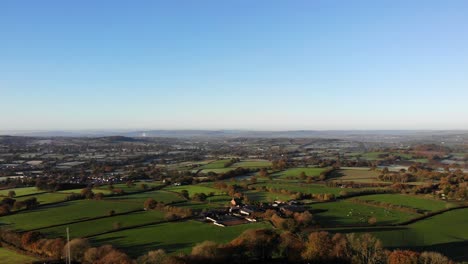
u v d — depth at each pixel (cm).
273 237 9906
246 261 9569
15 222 13425
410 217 13775
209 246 9200
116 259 8638
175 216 13738
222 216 13900
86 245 9638
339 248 9506
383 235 11512
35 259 9475
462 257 9781
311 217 12800
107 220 13488
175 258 8588
